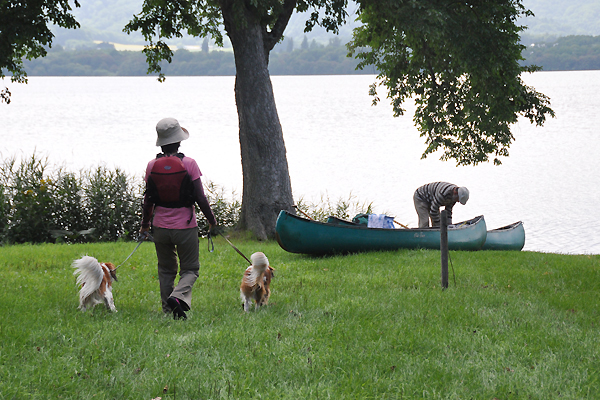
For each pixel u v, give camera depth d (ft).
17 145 154.51
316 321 19.95
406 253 37.32
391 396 13.74
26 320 18.48
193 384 13.92
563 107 341.62
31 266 31.86
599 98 405.80
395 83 67.15
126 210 55.52
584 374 15.17
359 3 56.24
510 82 54.08
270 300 23.75
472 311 21.71
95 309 20.86
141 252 37.86
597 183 113.91
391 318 20.84
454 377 14.98
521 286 27.48
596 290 26.99
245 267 33.71
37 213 51.29
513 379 14.74
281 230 37.17
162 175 19.56
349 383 14.17
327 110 351.25
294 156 151.43
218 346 16.74
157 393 13.46
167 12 58.65
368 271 31.45
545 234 70.69
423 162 143.84
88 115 303.89
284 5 54.85
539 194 101.96
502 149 63.93
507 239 44.80
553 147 179.01
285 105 390.01
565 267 32.55
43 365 14.51
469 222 43.70
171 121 20.18
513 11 53.01
